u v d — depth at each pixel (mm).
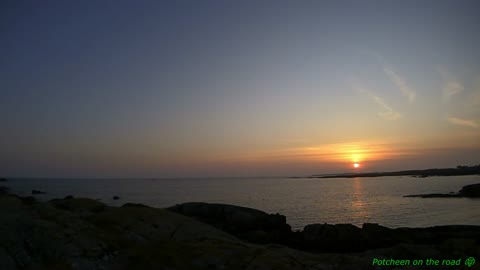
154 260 10680
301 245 25094
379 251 13898
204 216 37062
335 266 11422
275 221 32438
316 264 11414
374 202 71000
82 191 116250
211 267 10742
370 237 25297
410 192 100375
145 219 14445
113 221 13734
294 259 11609
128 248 11273
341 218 47375
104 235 11836
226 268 10680
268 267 10703
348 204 67438
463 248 13906
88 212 15562
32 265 9531
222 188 149000
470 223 40875
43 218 12164
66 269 9516
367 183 185500
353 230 26203
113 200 79188
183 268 10539
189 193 109812
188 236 13562
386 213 52250
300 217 48750
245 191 121875
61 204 16469
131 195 98562
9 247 9844
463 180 172625
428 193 93875
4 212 12125
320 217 48594
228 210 36156
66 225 11805
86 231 11703
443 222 42156
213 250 11867
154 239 12828
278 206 64562
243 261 11102
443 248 14039
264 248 12711
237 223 32094
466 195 79125
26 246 10109
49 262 9742
